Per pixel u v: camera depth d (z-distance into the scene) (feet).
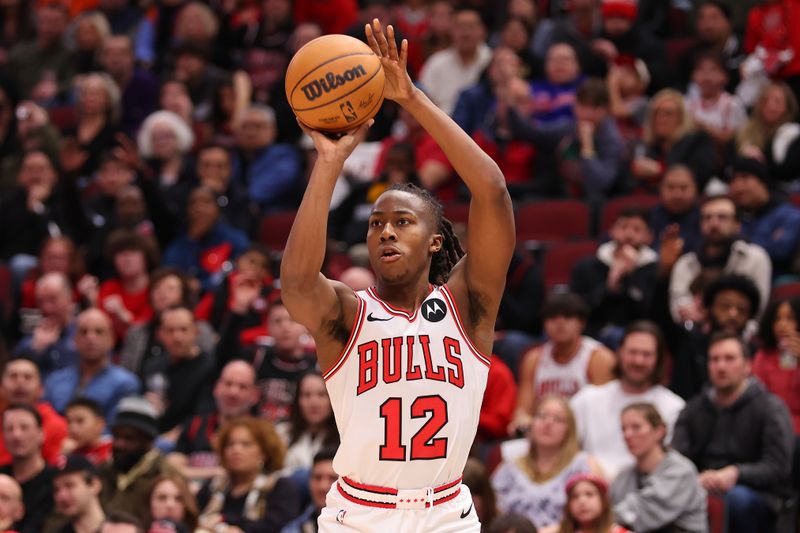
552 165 121.80
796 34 125.70
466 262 46.83
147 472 84.94
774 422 80.74
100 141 137.28
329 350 45.62
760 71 127.13
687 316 93.35
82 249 125.80
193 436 94.02
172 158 129.59
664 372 88.07
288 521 81.10
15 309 117.39
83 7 163.12
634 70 129.29
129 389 99.96
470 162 45.14
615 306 100.07
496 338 100.63
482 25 133.39
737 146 118.32
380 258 45.34
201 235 119.14
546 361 92.79
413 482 45.19
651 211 107.96
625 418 77.92
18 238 126.52
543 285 105.29
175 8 162.81
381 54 44.93
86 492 81.46
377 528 45.11
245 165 133.08
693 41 142.61
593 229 114.93
